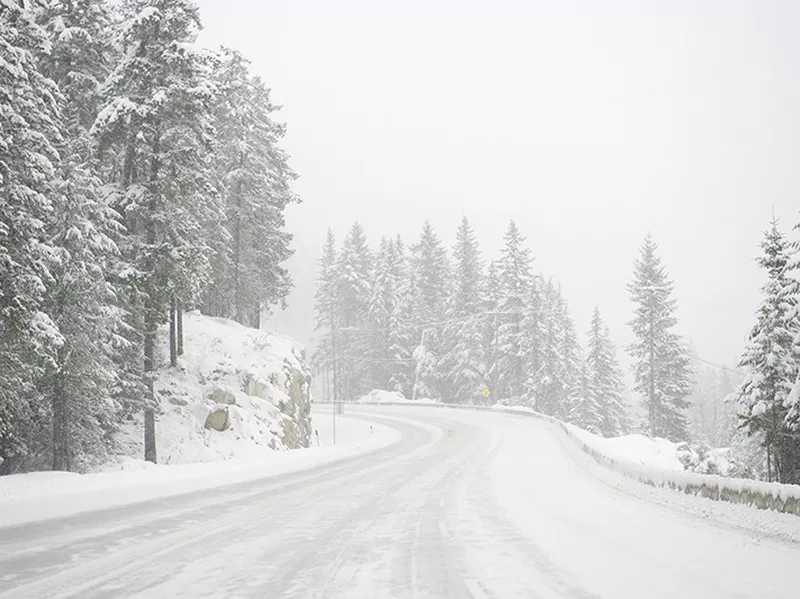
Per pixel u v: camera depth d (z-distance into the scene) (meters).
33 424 19.55
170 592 6.01
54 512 10.95
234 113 37.22
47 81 16.38
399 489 15.22
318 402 68.94
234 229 38.91
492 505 12.30
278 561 7.37
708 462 30.00
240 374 31.22
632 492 13.75
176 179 22.78
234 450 26.12
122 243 22.94
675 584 6.12
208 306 43.06
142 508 11.62
